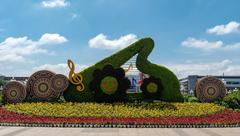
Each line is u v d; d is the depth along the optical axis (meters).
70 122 23.05
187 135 18.95
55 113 27.00
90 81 32.47
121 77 32.16
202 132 20.27
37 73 32.41
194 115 26.81
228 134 19.44
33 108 28.41
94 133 19.62
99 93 32.00
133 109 28.27
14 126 23.05
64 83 32.16
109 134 19.23
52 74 32.41
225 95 33.06
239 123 23.66
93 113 27.08
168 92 32.62
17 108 28.78
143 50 33.25
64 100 33.00
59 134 19.17
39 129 21.42
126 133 19.66
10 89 32.25
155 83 32.53
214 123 23.14
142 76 36.94
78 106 29.23
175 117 25.81
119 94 31.95
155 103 30.33
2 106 30.44
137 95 32.66
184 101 33.97
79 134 19.17
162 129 21.69
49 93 32.22
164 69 32.97
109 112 27.33
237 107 31.23
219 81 33.19
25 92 32.22
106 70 32.25
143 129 21.62
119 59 33.06
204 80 33.22
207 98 33.03
